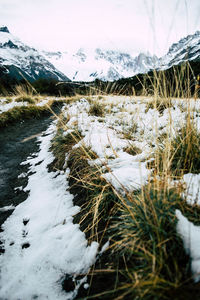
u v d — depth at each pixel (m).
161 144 2.18
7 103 8.58
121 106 5.59
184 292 0.83
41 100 11.01
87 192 2.07
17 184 2.77
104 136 3.11
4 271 1.44
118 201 1.63
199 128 2.11
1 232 1.86
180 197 1.26
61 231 1.71
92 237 1.54
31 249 1.59
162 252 1.04
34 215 2.01
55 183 2.56
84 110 5.84
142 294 0.86
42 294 1.24
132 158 2.18
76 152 2.74
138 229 1.22
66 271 1.35
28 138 5.09
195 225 1.09
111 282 1.15
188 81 1.69
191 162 1.64
